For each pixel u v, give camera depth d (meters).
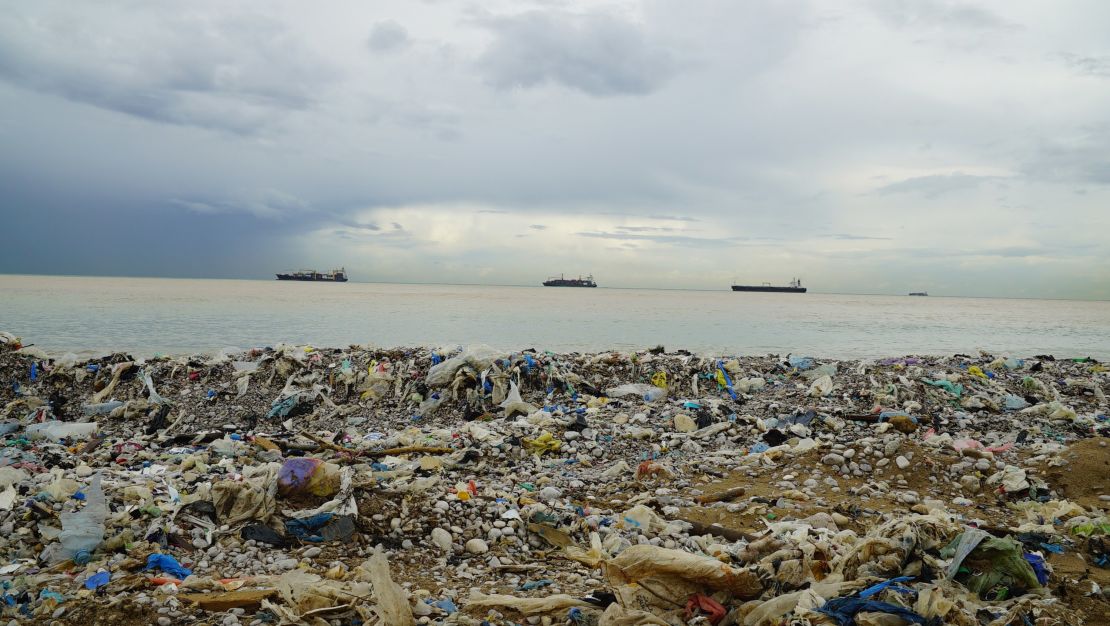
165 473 10.98
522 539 8.97
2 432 16.39
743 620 6.21
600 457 14.34
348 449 13.68
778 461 13.20
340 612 6.29
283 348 22.47
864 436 14.84
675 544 8.89
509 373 19.80
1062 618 6.33
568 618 6.48
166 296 93.94
